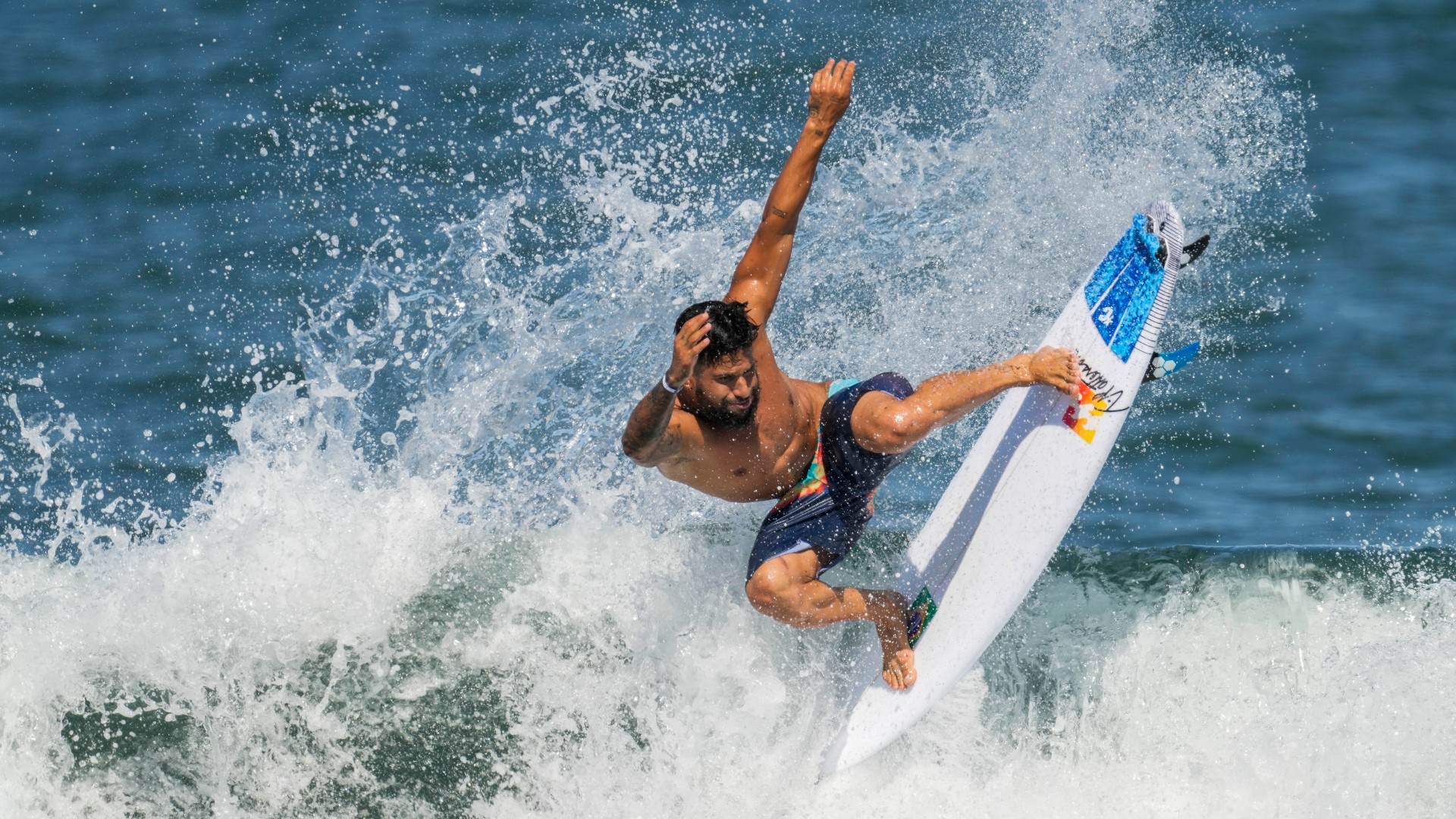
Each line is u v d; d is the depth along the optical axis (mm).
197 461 36438
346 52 63656
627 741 22469
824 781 22031
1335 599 23781
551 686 22859
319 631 23438
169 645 23109
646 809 22109
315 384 26406
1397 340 41750
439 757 22391
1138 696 23047
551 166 49344
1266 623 23641
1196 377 40125
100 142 56719
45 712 22359
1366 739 21906
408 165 51219
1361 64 61938
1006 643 23609
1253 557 24516
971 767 22297
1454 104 58625
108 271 46281
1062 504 21984
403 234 46094
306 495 25031
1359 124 56875
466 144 52500
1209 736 22531
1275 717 22500
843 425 20266
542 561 24375
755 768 22234
